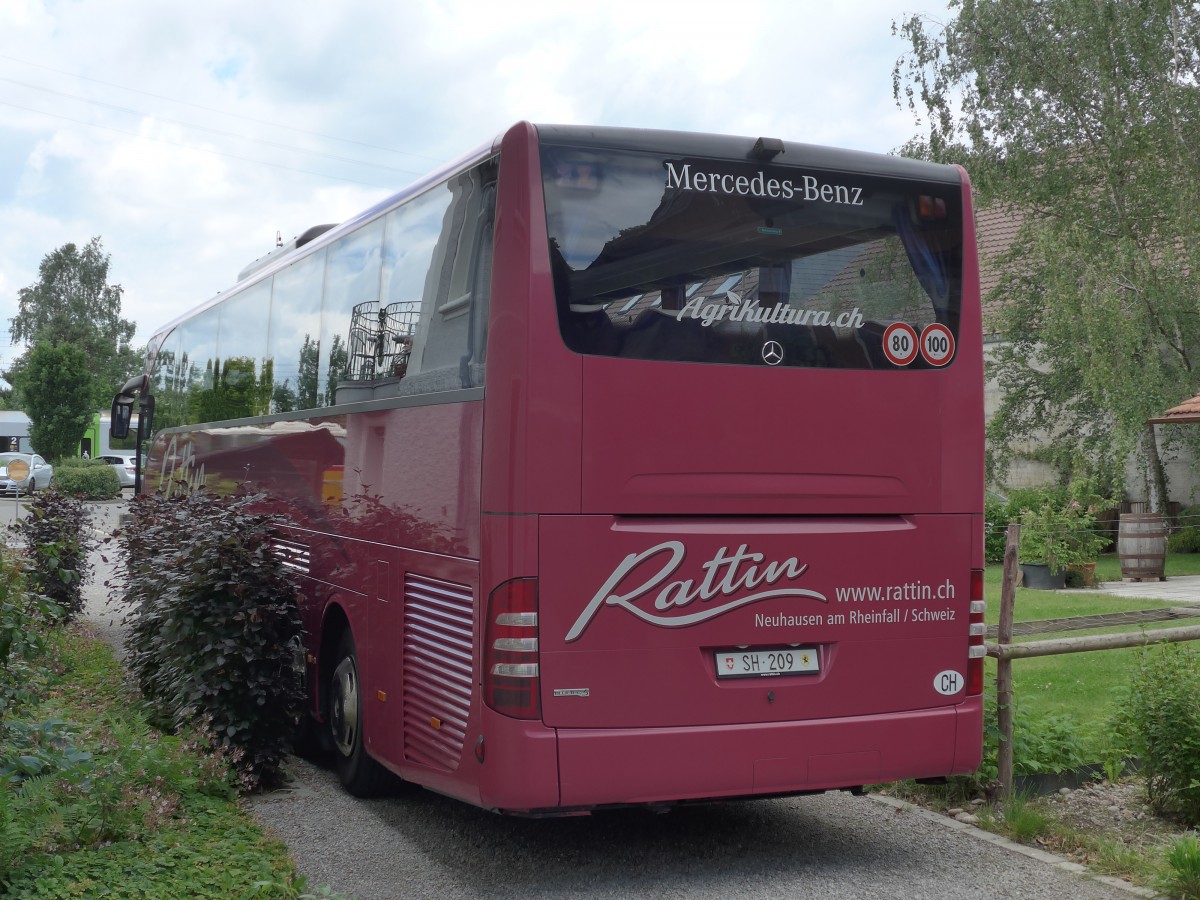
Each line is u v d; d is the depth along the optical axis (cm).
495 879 543
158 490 1380
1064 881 537
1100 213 2431
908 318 574
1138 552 1873
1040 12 2475
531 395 503
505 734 498
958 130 2609
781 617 540
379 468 658
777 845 598
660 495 520
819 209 562
